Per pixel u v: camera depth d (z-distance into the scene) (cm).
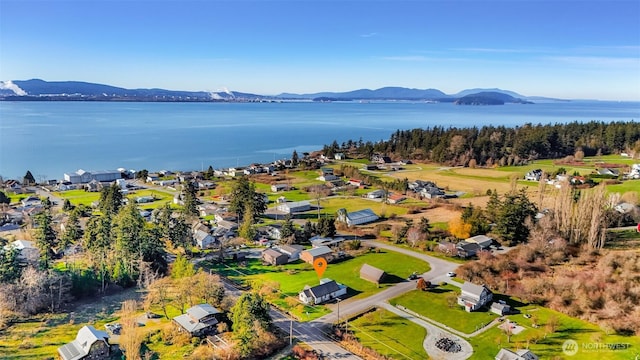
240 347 5488
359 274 8125
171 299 7075
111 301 7100
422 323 6316
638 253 8075
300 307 6775
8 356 5394
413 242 9706
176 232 9300
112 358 5416
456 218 10888
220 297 6719
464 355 5484
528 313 6550
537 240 8906
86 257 8444
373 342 5806
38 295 6694
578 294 6831
